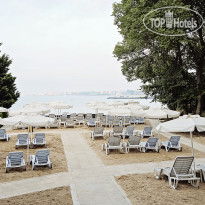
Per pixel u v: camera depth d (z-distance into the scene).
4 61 28.91
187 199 6.55
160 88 22.80
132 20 18.53
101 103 25.98
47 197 6.78
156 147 13.41
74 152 13.20
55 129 22.05
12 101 27.86
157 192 7.11
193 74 23.62
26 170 9.68
